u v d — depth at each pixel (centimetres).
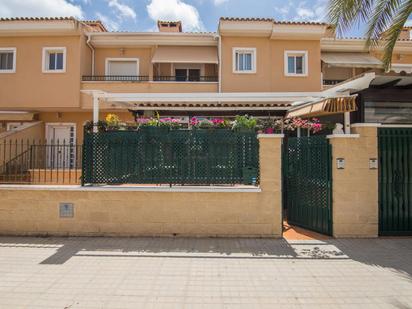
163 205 750
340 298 457
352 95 948
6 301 444
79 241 719
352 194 751
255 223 745
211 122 776
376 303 443
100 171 773
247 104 1183
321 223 784
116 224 754
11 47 1622
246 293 472
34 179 998
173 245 690
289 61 1706
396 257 622
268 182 745
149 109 1224
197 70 1838
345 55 1777
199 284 501
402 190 768
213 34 1717
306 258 616
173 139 764
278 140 746
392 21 785
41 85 1606
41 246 684
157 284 500
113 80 1670
